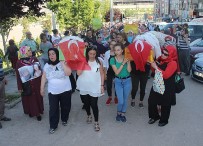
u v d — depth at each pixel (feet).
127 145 19.53
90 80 21.50
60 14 91.50
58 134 21.54
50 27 95.66
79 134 21.47
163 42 28.53
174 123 23.30
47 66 21.65
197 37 57.57
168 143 19.77
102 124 23.30
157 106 23.34
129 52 23.72
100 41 33.17
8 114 26.22
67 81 22.06
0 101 23.85
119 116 23.90
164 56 21.15
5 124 23.76
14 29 82.84
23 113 26.40
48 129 22.54
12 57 45.73
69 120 24.32
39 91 24.13
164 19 174.50
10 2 28.78
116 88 23.27
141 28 43.19
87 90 21.72
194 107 27.27
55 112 21.72
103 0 188.65
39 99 24.16
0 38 73.31
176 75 23.22
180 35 40.88
